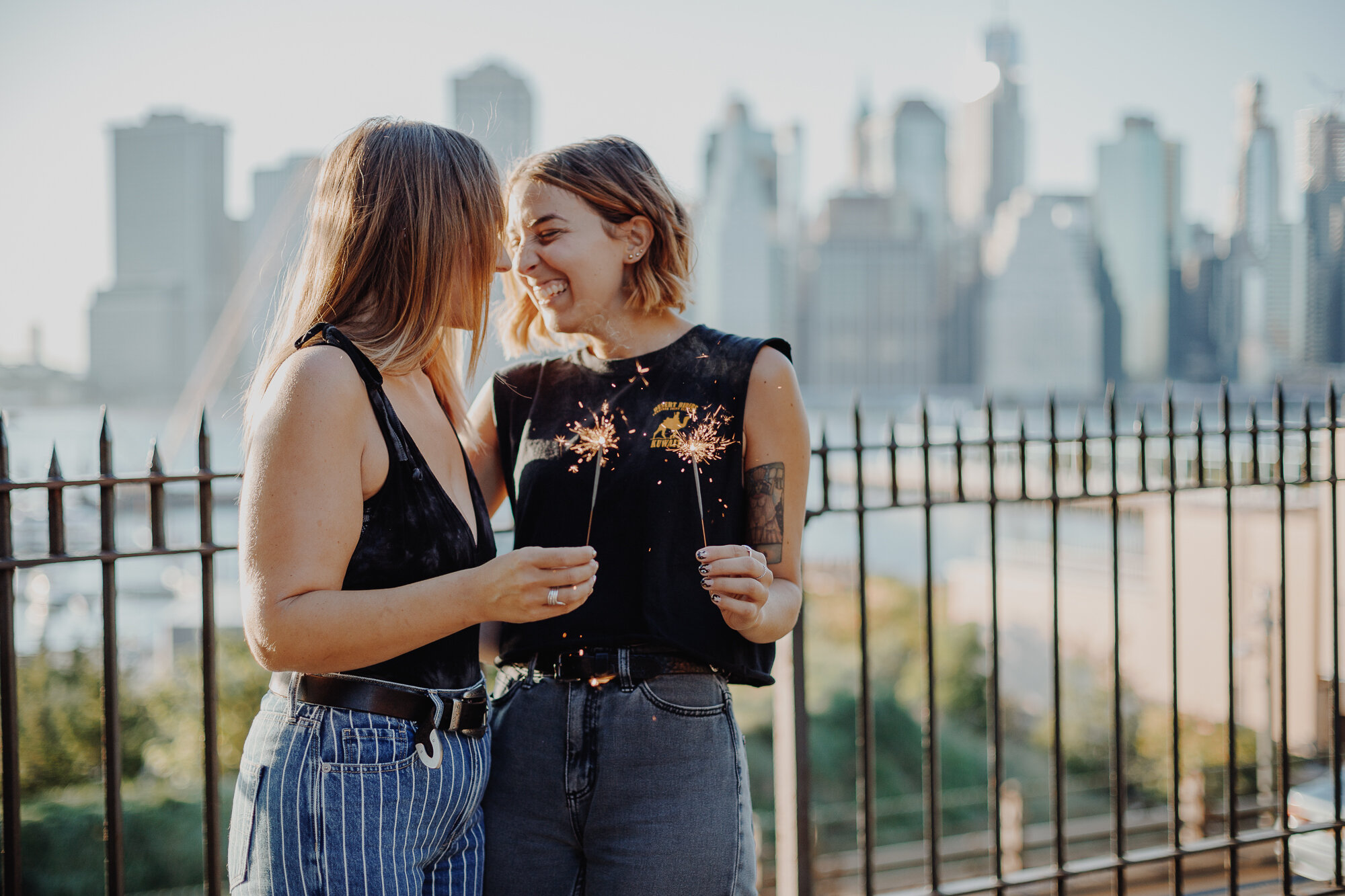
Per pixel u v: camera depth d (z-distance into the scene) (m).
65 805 8.86
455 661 1.35
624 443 1.56
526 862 1.50
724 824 1.48
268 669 1.16
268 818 1.21
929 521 2.38
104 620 1.76
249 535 1.15
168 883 8.53
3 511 1.69
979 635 17.56
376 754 1.23
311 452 1.15
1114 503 2.50
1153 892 6.06
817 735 14.32
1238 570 9.88
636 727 1.47
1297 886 2.79
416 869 1.28
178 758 9.62
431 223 1.31
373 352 1.27
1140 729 12.80
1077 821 9.54
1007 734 15.52
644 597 1.50
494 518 1.99
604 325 1.60
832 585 22.52
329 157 1.39
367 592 1.15
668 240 1.59
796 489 1.55
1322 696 7.38
